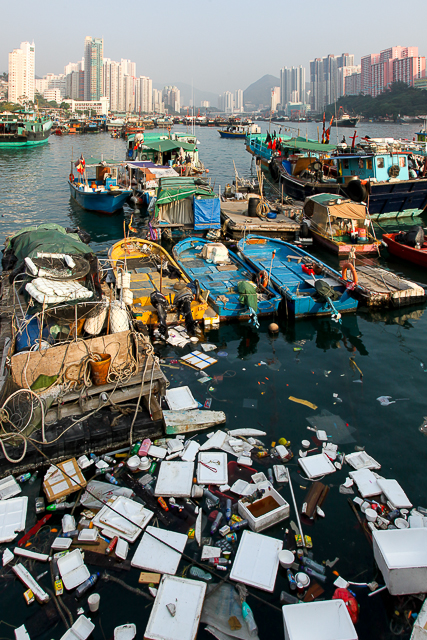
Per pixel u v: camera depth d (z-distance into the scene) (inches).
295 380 401.4
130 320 392.8
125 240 675.4
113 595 217.5
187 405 354.3
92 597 207.9
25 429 297.1
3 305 449.1
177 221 876.6
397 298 554.6
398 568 208.7
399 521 254.1
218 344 466.6
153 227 817.5
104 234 912.3
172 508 265.1
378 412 356.2
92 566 230.5
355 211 777.6
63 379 329.4
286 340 479.8
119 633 197.9
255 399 370.9
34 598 215.6
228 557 237.0
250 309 492.7
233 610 210.2
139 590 220.1
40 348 323.9
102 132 4613.7
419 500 272.7
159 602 208.5
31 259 395.9
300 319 530.9
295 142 1322.6
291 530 253.3
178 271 595.8
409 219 1036.5
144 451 307.6
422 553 224.8
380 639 202.1
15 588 221.5
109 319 366.9
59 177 1635.1
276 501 265.1
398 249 733.9
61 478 281.6
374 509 265.4
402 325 518.3
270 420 344.8
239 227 843.4
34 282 353.7
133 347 355.6
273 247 727.7
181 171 1235.2
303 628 193.5
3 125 2792.8
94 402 331.3
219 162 2080.5
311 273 604.7
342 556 239.1
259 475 285.9
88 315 358.9
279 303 544.1
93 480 284.8
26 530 250.7
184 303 489.4
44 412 304.2
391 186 931.3
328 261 734.5
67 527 248.8
